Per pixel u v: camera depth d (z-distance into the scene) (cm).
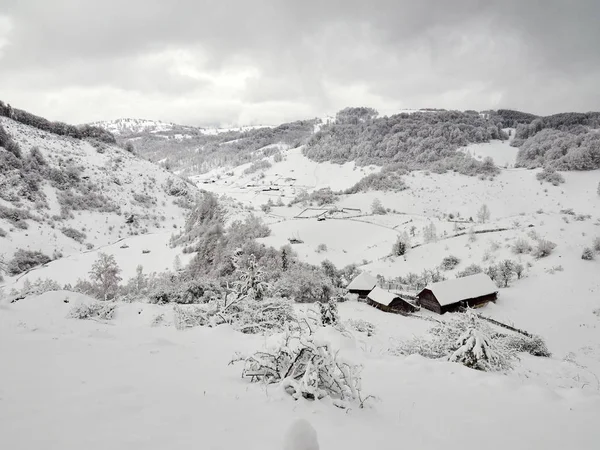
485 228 7050
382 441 448
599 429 567
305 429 279
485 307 4272
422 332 2752
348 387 609
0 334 874
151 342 935
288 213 11456
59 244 9238
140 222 12488
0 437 338
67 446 332
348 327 2423
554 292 4409
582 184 12788
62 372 585
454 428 535
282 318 1675
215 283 3544
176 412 449
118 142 18612
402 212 12238
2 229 8638
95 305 1797
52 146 14625
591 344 3123
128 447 340
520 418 604
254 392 574
